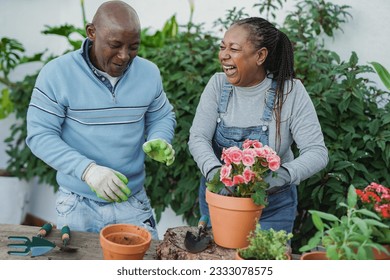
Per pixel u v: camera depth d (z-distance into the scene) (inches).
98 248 70.6
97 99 76.5
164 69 125.9
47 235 73.0
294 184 77.5
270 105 78.0
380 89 115.3
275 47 77.1
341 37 124.1
